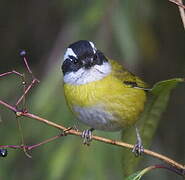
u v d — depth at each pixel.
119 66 10.16
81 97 9.71
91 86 9.67
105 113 9.72
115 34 11.58
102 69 9.80
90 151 10.81
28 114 7.56
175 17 13.22
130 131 9.92
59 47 11.84
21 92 12.06
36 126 11.23
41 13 13.91
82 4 12.05
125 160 9.08
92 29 11.62
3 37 13.92
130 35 11.62
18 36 13.92
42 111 11.14
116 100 9.70
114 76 9.86
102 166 10.71
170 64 13.30
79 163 10.72
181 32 13.30
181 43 13.34
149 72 13.20
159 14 12.91
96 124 9.93
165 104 9.01
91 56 9.79
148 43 12.18
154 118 9.20
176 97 13.30
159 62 13.24
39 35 13.91
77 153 10.80
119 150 10.85
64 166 10.65
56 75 11.41
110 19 11.62
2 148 7.63
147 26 12.17
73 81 9.77
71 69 9.82
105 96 9.66
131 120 9.88
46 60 12.49
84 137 9.83
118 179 10.65
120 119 9.80
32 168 11.45
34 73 12.55
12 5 13.98
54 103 11.19
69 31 11.87
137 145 9.26
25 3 13.98
